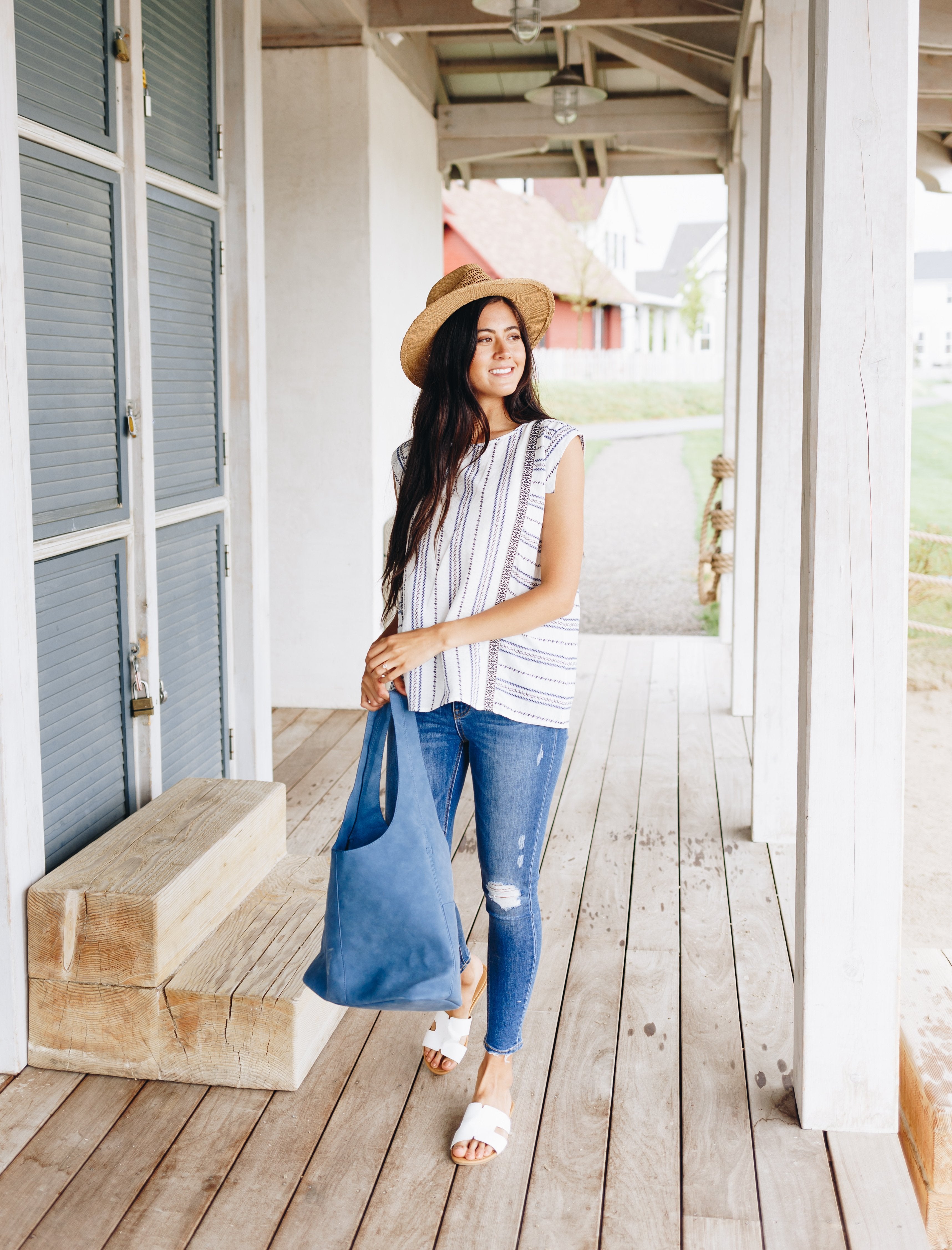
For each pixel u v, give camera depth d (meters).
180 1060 2.26
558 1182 1.98
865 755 2.04
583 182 8.07
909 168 1.94
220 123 3.35
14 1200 1.92
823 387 1.99
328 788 4.16
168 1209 1.90
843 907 2.08
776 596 3.55
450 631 1.89
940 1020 2.31
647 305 33.34
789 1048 2.41
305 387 5.14
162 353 3.03
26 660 2.29
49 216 2.42
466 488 1.95
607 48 5.69
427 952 1.90
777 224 3.46
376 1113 2.17
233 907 2.64
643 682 5.88
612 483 16.17
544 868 3.42
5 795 2.22
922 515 11.48
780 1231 1.87
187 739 3.25
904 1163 2.03
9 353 2.19
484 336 1.93
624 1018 2.52
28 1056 2.32
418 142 6.11
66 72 2.46
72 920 2.25
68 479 2.53
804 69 3.37
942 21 4.70
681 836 3.70
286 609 5.31
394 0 4.91
